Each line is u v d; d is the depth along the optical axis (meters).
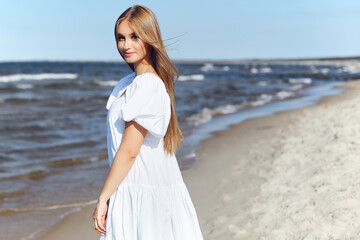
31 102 20.81
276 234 3.58
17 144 9.95
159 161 1.89
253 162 6.58
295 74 54.12
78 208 5.35
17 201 5.64
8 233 4.52
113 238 1.83
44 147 9.55
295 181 4.95
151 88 1.80
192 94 23.70
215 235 3.85
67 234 4.53
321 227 3.50
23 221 4.90
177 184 1.97
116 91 2.06
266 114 13.40
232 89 27.70
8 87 28.27
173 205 1.91
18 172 7.19
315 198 4.17
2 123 13.34
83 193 5.99
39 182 6.61
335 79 39.75
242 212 4.32
